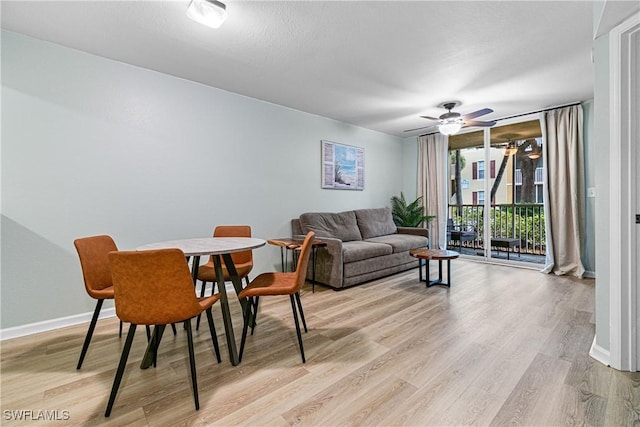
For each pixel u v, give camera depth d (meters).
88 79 2.55
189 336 1.50
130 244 2.78
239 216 3.52
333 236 4.10
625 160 1.69
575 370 1.72
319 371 1.76
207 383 1.64
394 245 4.15
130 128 2.77
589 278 3.79
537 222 4.82
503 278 3.87
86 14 2.00
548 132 4.09
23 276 2.30
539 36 2.28
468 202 5.60
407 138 5.94
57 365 1.84
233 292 3.39
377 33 2.23
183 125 3.08
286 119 3.98
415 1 1.87
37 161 2.35
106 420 1.36
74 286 2.52
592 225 3.83
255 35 2.25
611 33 1.72
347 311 2.75
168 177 2.99
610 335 1.76
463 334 2.23
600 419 1.33
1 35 2.20
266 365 1.83
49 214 2.40
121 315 1.43
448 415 1.38
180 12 1.98
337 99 3.69
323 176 4.45
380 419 1.35
